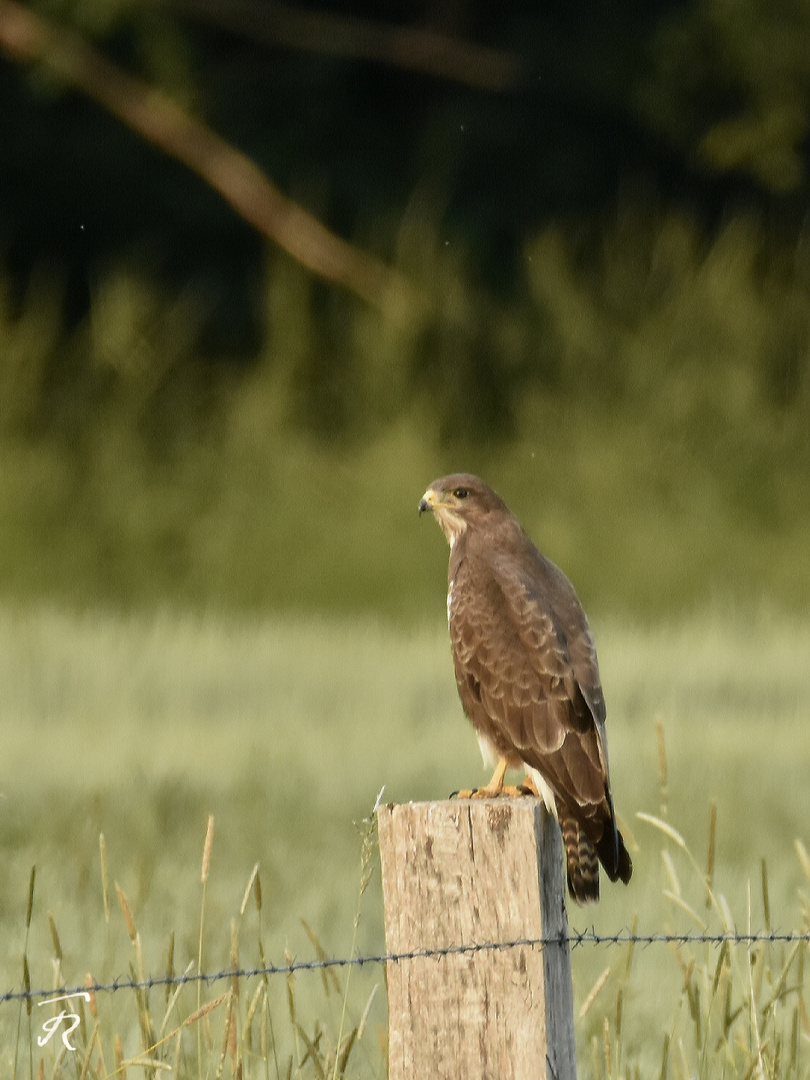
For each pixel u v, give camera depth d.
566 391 22.41
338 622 17.55
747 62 24.55
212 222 26.11
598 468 20.72
